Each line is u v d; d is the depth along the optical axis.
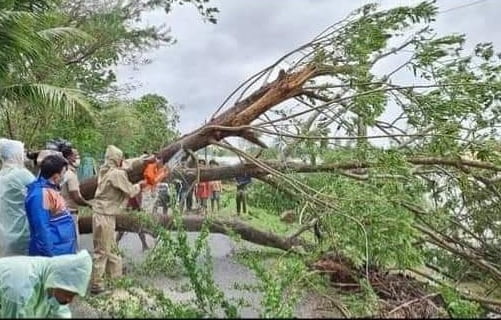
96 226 6.45
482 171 6.71
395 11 6.97
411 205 5.85
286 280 4.43
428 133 6.65
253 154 7.39
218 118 7.34
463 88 6.67
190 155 7.33
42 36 9.12
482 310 4.75
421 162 6.71
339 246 5.38
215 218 7.24
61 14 12.56
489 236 6.70
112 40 15.65
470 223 6.75
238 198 7.58
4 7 8.65
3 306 4.16
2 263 4.28
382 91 6.70
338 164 6.64
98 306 4.75
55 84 11.67
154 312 4.54
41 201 5.50
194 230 7.20
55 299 4.17
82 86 15.20
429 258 6.26
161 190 7.21
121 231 7.56
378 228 5.22
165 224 7.00
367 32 6.89
